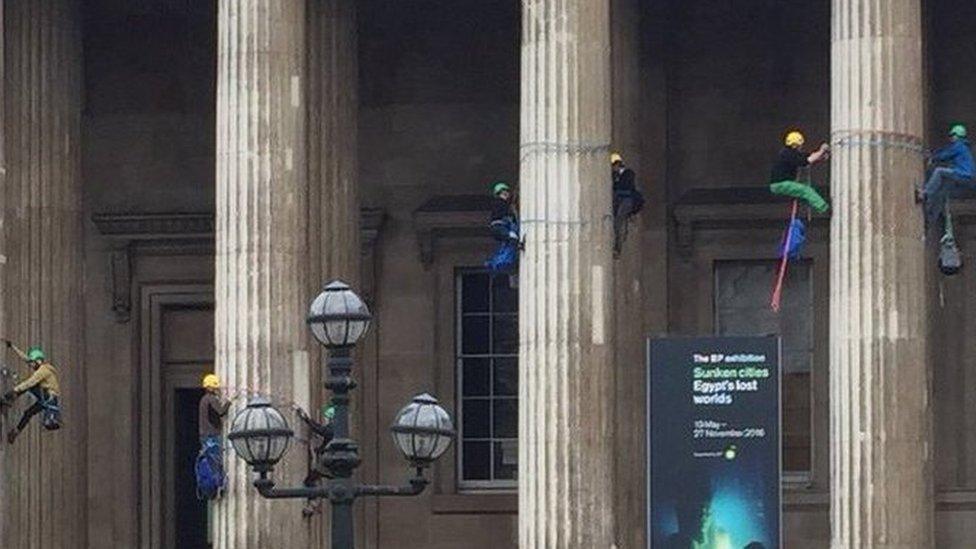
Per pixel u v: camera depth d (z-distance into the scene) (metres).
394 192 93.69
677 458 78.94
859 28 81.88
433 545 92.88
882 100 81.69
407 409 67.19
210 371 94.62
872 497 81.38
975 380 90.88
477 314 93.88
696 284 92.12
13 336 89.12
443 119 93.62
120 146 94.56
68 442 89.88
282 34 83.62
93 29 94.69
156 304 94.50
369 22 93.81
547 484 82.12
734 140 92.25
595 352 82.31
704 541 78.88
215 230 91.44
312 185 87.38
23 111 89.31
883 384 81.44
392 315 93.62
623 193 83.94
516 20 93.31
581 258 82.25
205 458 83.00
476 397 93.69
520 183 85.56
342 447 67.19
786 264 87.06
